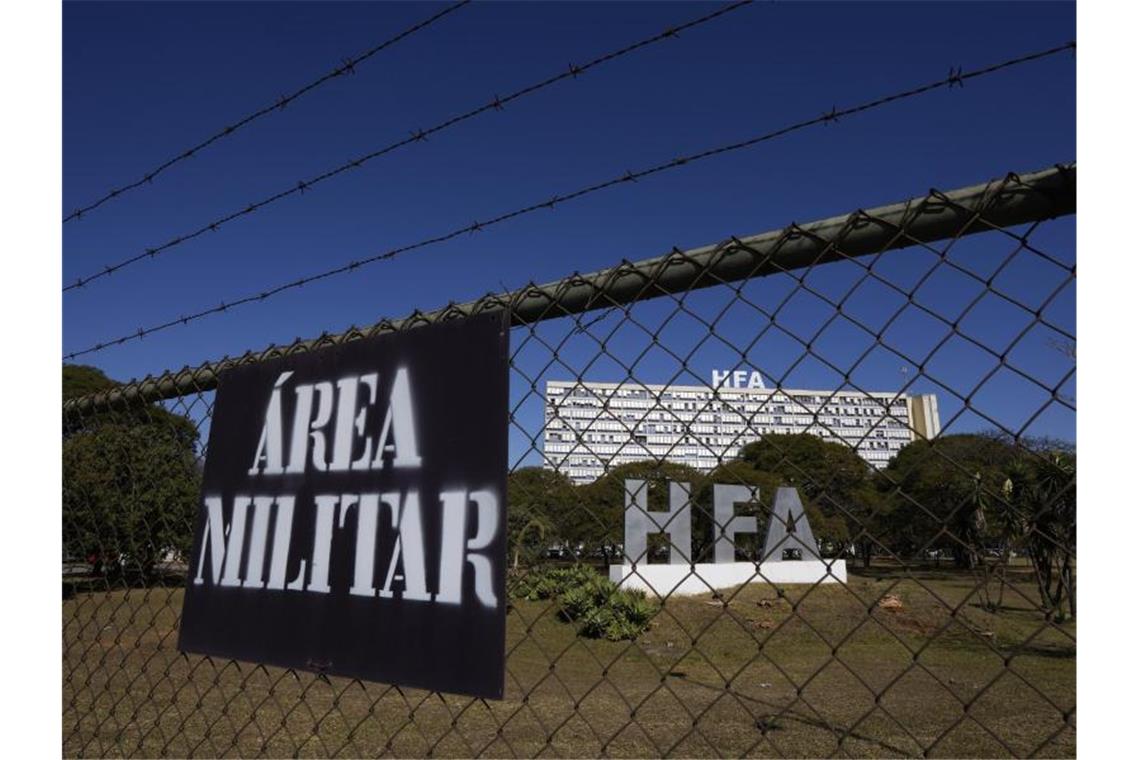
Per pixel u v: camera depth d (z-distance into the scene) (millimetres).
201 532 2264
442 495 1777
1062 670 9039
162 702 7195
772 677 10375
